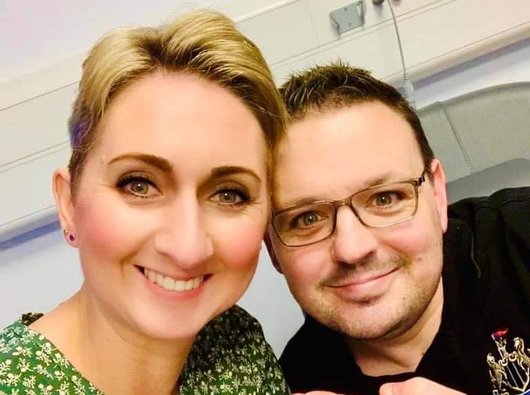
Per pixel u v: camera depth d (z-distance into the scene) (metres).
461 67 1.54
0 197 1.31
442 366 0.97
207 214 0.69
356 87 0.91
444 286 1.01
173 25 0.69
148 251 0.67
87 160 0.68
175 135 0.65
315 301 0.94
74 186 0.70
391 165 0.89
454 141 1.28
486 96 1.29
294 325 1.56
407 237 0.90
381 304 0.92
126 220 0.66
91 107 0.67
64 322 0.75
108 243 0.66
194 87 0.67
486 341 0.98
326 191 0.88
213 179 0.68
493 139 1.28
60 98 1.29
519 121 1.28
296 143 0.88
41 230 1.41
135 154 0.65
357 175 0.87
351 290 0.91
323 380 1.02
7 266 1.42
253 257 0.73
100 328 0.73
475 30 1.46
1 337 0.73
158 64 0.67
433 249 0.94
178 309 0.70
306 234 0.91
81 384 0.71
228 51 0.68
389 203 0.91
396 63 1.42
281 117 0.76
